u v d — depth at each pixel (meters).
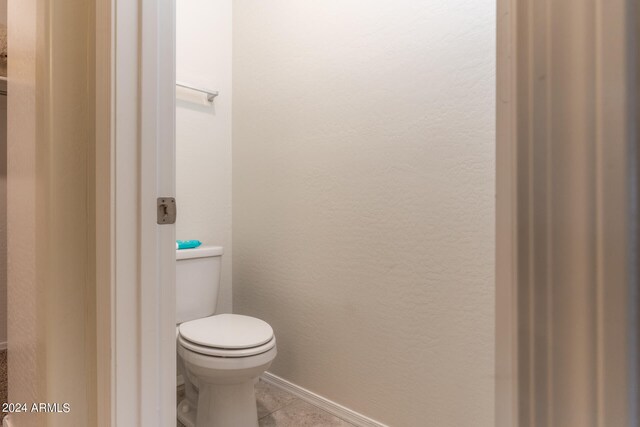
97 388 0.89
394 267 1.42
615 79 0.27
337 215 1.60
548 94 0.30
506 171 0.34
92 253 0.93
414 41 1.37
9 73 1.26
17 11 1.16
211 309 1.77
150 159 0.89
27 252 1.06
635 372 0.26
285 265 1.81
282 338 1.83
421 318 1.35
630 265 0.26
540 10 0.31
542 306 0.31
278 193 1.84
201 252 1.71
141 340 0.88
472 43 1.23
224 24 2.05
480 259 1.22
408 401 1.38
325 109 1.64
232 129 2.08
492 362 1.19
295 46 1.77
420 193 1.36
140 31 0.87
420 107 1.36
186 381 1.69
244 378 1.37
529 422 0.31
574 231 0.29
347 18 1.57
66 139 0.90
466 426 1.24
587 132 0.28
